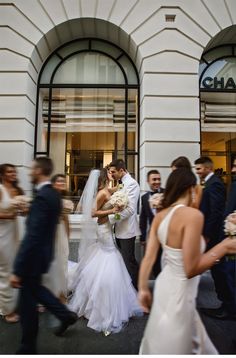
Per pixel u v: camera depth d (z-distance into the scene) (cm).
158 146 659
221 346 336
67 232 424
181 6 684
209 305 448
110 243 417
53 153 734
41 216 295
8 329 373
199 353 235
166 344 230
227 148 741
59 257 404
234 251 237
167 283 240
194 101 671
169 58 676
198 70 682
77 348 330
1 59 666
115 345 338
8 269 395
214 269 414
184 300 234
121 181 479
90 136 741
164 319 235
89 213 428
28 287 297
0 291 391
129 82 750
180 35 682
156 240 259
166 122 665
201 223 230
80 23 690
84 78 750
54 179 423
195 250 225
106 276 388
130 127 740
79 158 737
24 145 653
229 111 745
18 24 672
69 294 464
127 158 732
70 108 745
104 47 755
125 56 754
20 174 644
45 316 413
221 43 745
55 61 751
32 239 289
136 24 680
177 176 257
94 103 747
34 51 677
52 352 321
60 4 680
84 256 432
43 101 743
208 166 442
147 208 481
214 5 689
